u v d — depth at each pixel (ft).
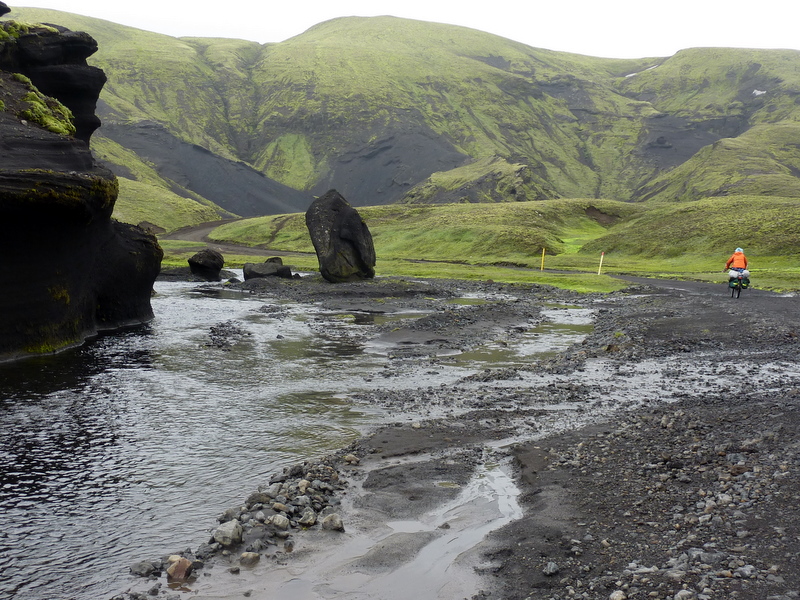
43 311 83.61
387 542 32.14
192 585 28.45
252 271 212.64
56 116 100.37
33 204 76.59
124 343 92.32
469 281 222.48
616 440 46.68
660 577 26.23
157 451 46.78
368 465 43.91
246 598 27.45
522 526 32.73
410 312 137.28
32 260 80.69
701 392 63.21
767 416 50.42
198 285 201.05
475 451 46.32
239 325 113.39
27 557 31.32
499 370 74.49
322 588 28.14
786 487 34.45
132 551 32.04
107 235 104.17
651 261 322.75
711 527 30.66
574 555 29.27
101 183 90.43
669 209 431.02
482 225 430.20
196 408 58.65
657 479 38.04
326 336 102.12
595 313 135.54
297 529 33.73
